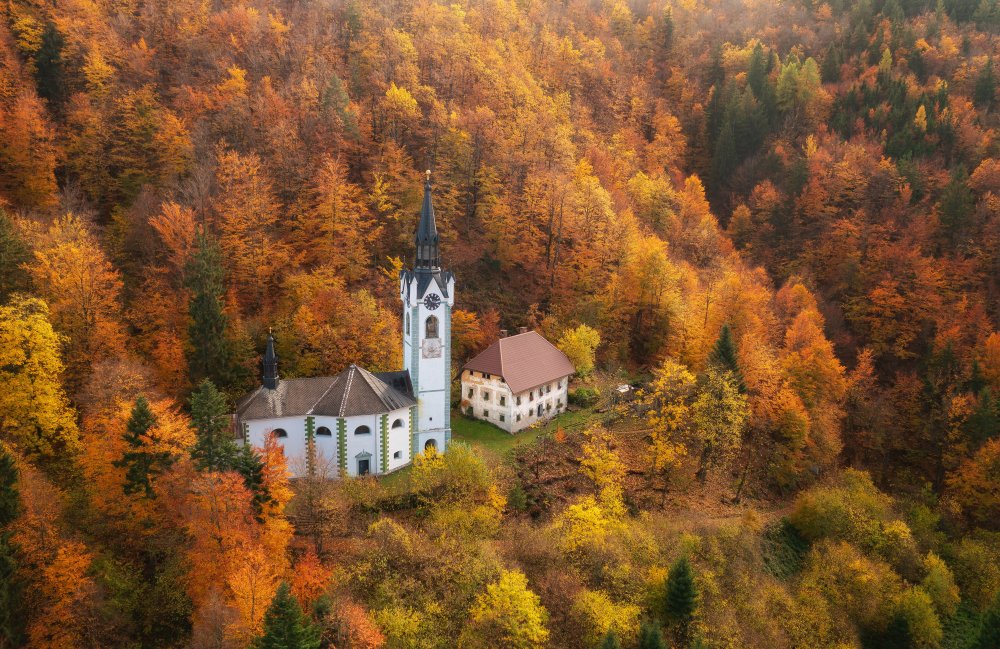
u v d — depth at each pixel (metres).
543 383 86.62
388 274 98.00
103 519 54.91
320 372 80.69
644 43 197.62
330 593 48.12
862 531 73.12
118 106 104.25
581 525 59.97
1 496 46.88
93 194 99.88
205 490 49.69
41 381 60.22
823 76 178.75
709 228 132.75
